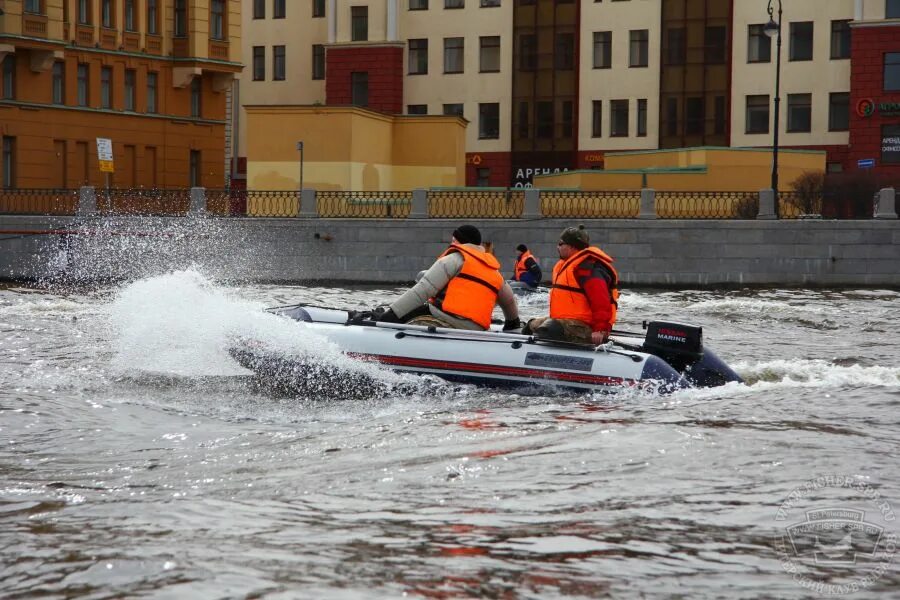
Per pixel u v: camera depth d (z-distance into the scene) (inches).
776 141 2143.2
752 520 370.0
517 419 542.3
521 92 3267.7
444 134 2496.3
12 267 2012.8
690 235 1927.9
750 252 1916.8
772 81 3053.6
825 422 528.4
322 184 2297.0
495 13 3270.2
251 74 3607.3
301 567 323.0
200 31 2655.0
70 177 2449.6
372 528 360.2
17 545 342.6
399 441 493.4
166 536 351.6
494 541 347.3
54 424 539.2
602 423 527.2
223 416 565.6
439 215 2050.9
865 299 1578.5
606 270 621.6
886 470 435.2
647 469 436.1
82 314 1144.8
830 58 2997.0
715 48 3100.4
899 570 325.4
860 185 2364.7
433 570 321.1
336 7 3356.3
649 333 641.6
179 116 2689.5
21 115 2348.7
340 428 530.6
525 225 1961.1
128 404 593.0
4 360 755.4
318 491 407.2
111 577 315.6
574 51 3216.0
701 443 479.8
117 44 2534.5
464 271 634.2
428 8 3324.3
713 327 1128.8
